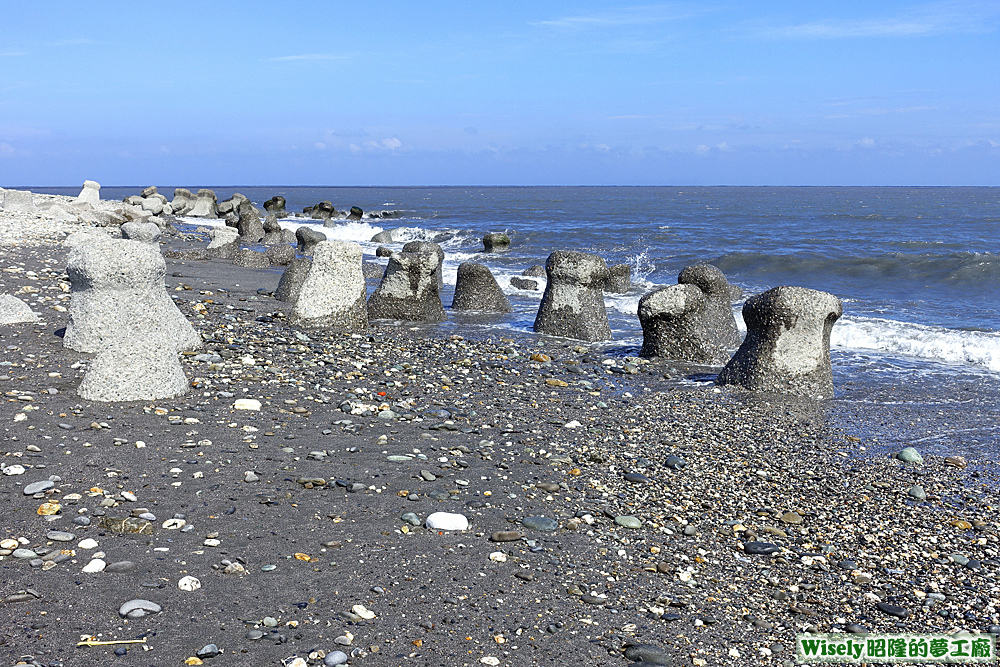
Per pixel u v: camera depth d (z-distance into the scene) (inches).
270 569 169.8
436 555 182.1
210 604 154.6
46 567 163.9
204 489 209.6
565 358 425.1
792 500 234.5
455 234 1464.1
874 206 3383.4
